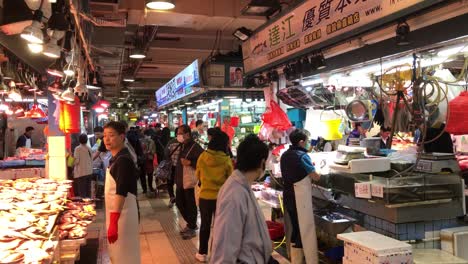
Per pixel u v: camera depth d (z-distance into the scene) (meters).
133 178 3.47
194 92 9.02
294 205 4.34
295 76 5.19
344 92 5.62
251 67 6.07
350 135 6.09
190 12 6.87
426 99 3.61
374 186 3.53
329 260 4.46
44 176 7.14
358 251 3.17
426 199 3.42
